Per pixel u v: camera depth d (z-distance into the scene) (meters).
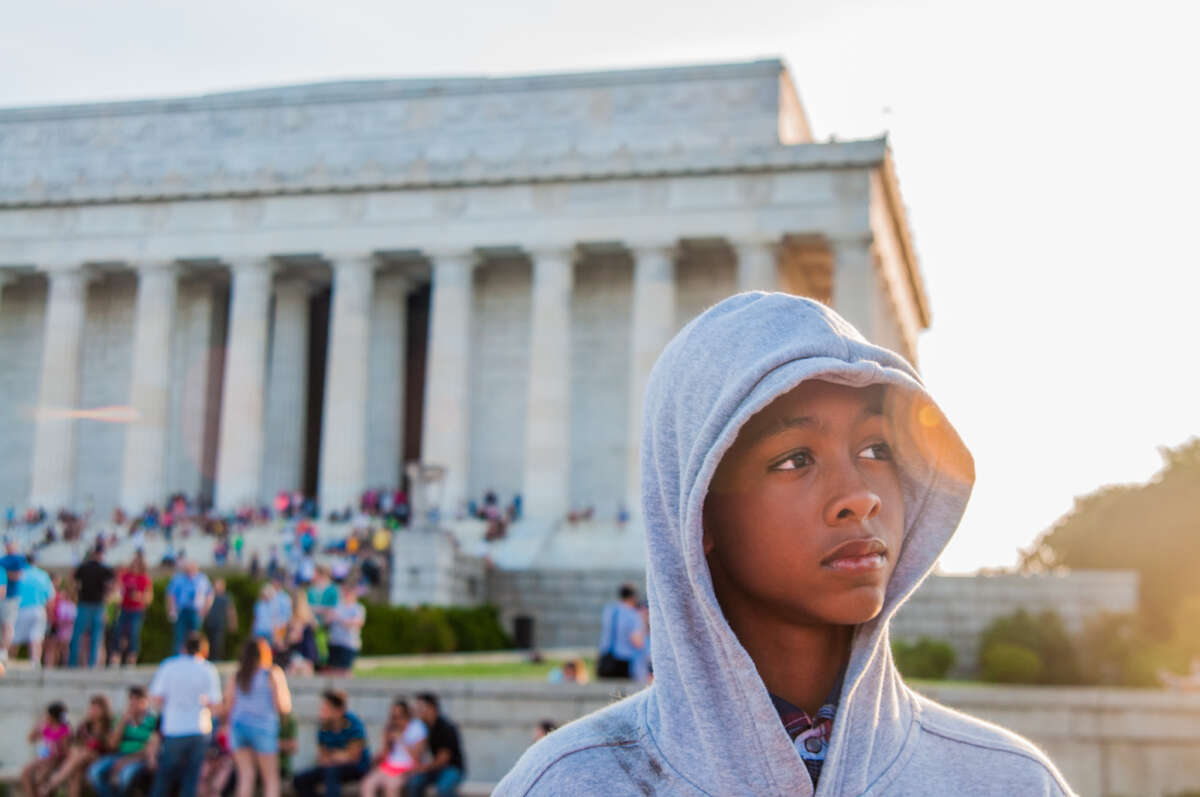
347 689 20.70
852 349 2.62
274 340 76.56
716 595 2.73
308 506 70.44
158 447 71.81
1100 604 46.09
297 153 78.50
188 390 76.81
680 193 68.69
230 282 78.19
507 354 73.44
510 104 76.19
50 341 73.69
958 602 46.72
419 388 81.38
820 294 80.56
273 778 17.75
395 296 75.31
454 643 44.28
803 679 2.70
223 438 70.94
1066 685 41.31
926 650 41.22
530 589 57.25
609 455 71.31
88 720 20.06
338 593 27.70
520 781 2.66
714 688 2.52
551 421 68.12
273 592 27.16
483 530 66.25
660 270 68.31
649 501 2.75
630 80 74.81
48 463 72.31
